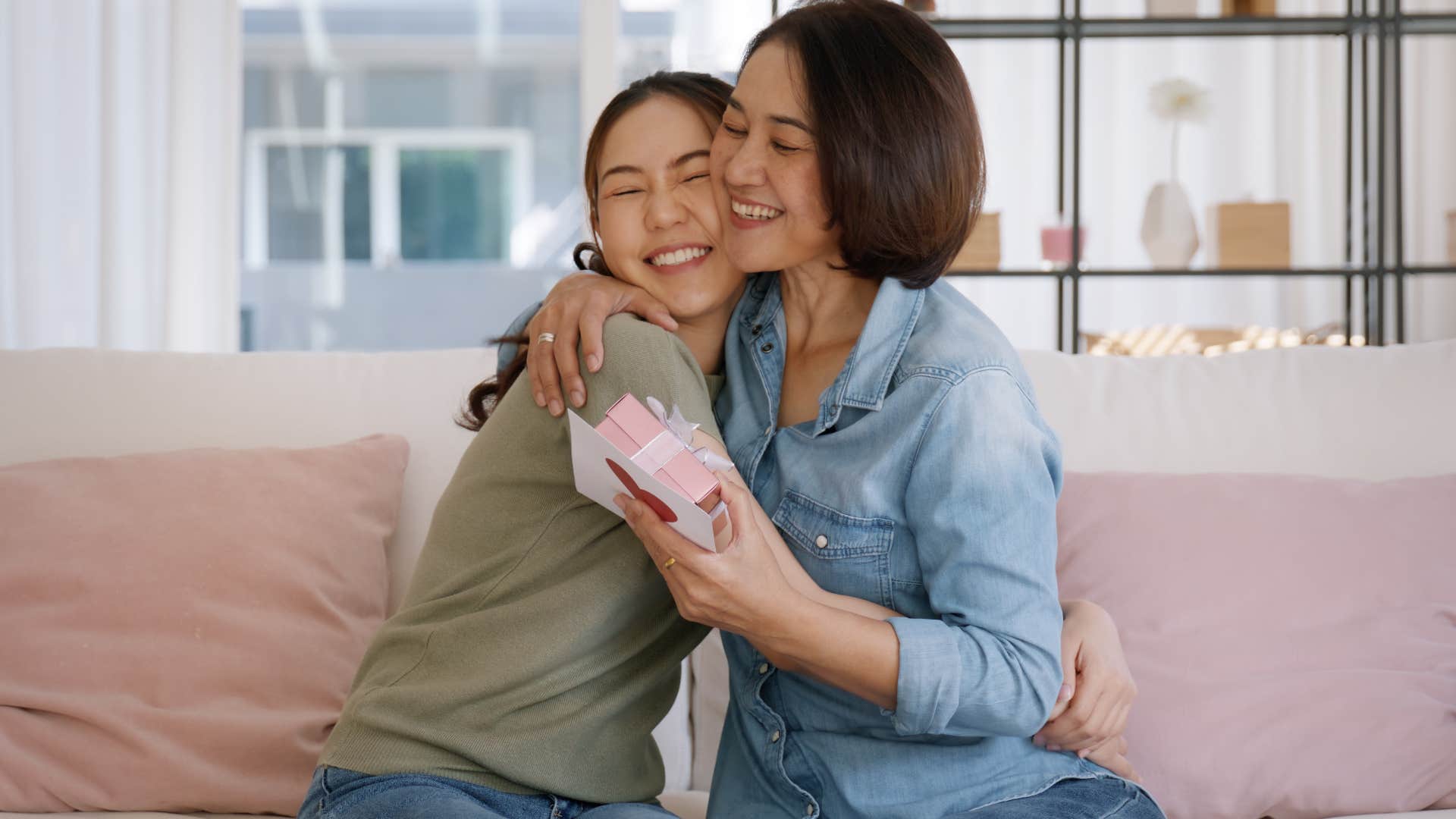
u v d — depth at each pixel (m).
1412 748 1.41
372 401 1.82
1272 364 1.78
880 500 1.16
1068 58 4.08
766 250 1.20
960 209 1.19
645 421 0.98
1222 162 4.09
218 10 3.27
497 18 3.61
